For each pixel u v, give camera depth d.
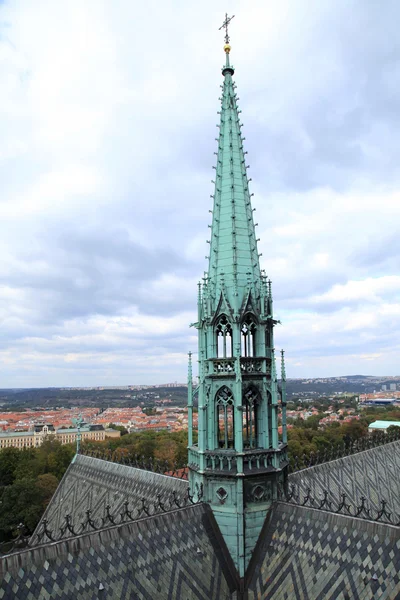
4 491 130.12
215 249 43.03
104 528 32.69
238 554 36.78
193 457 41.78
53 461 174.25
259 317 41.12
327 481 58.28
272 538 37.00
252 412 46.50
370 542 31.44
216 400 40.38
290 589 33.00
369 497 62.12
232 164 44.38
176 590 32.44
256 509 38.12
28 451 182.38
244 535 37.12
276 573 34.75
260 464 39.03
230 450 38.94
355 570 30.78
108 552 31.58
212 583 34.62
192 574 34.09
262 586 34.78
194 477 41.12
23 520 124.31
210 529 37.75
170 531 35.44
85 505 59.69
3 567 27.55
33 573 28.17
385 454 74.06
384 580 29.14
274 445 40.19
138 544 33.19
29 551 28.94
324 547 33.47
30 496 128.25
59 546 30.09
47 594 27.80
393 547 30.17
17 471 153.75
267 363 41.47
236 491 37.81
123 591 30.27
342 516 34.16
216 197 44.69
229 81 46.97
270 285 43.00
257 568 36.09
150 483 53.97
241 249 42.31
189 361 43.88
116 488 57.69
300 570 33.53
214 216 44.53
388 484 68.06
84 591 29.02
